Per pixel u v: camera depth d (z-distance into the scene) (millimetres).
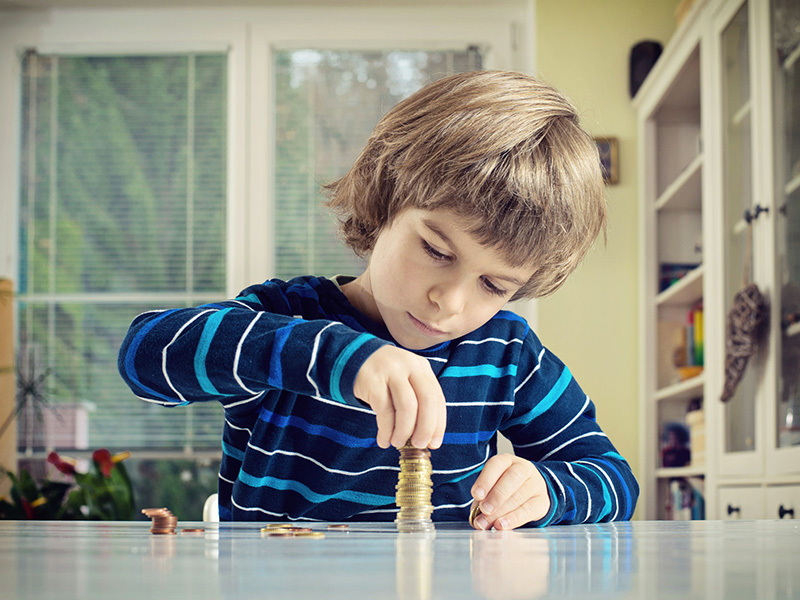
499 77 840
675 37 2604
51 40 3422
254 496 874
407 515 573
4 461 3053
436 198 723
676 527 634
